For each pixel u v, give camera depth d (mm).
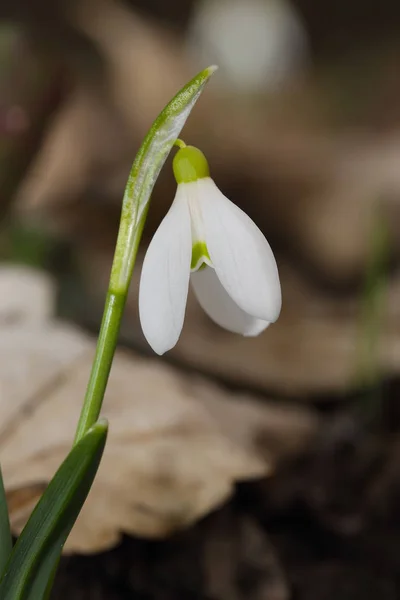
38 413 296
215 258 223
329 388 429
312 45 1564
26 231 522
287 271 703
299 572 303
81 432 219
